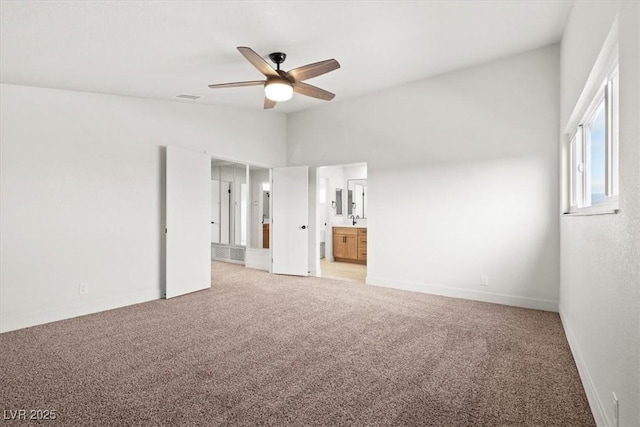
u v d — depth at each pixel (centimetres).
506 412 191
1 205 315
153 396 206
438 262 459
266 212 694
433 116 459
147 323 339
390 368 243
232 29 266
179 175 449
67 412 189
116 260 396
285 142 625
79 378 227
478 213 428
